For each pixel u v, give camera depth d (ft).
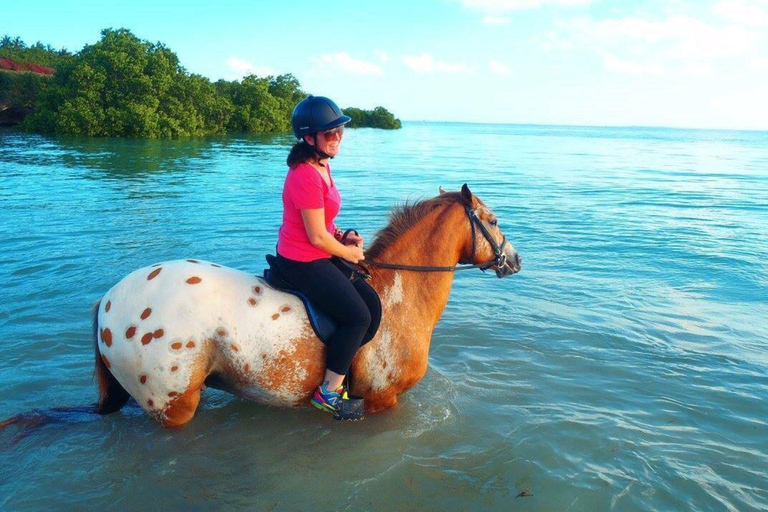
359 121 333.01
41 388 16.97
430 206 15.61
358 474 13.69
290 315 13.56
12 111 167.32
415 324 14.98
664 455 14.87
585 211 49.96
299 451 14.49
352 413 14.25
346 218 43.80
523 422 16.26
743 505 13.05
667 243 37.91
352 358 13.56
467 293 27.58
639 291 28.19
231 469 13.71
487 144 190.39
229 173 72.90
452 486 13.39
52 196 49.93
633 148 189.98
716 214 49.44
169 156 95.14
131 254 30.89
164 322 12.80
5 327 20.88
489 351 21.15
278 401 14.35
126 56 146.30
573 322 24.06
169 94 157.48
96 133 142.51
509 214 47.78
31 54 261.44
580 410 17.11
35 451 14.01
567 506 12.82
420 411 16.61
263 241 34.81
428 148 150.82
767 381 19.21
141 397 13.41
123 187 57.06
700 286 29.07
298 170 12.60
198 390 13.56
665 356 21.03
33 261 29.09
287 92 225.97
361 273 13.94
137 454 14.05
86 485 12.94
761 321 24.53
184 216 42.52
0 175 63.31
